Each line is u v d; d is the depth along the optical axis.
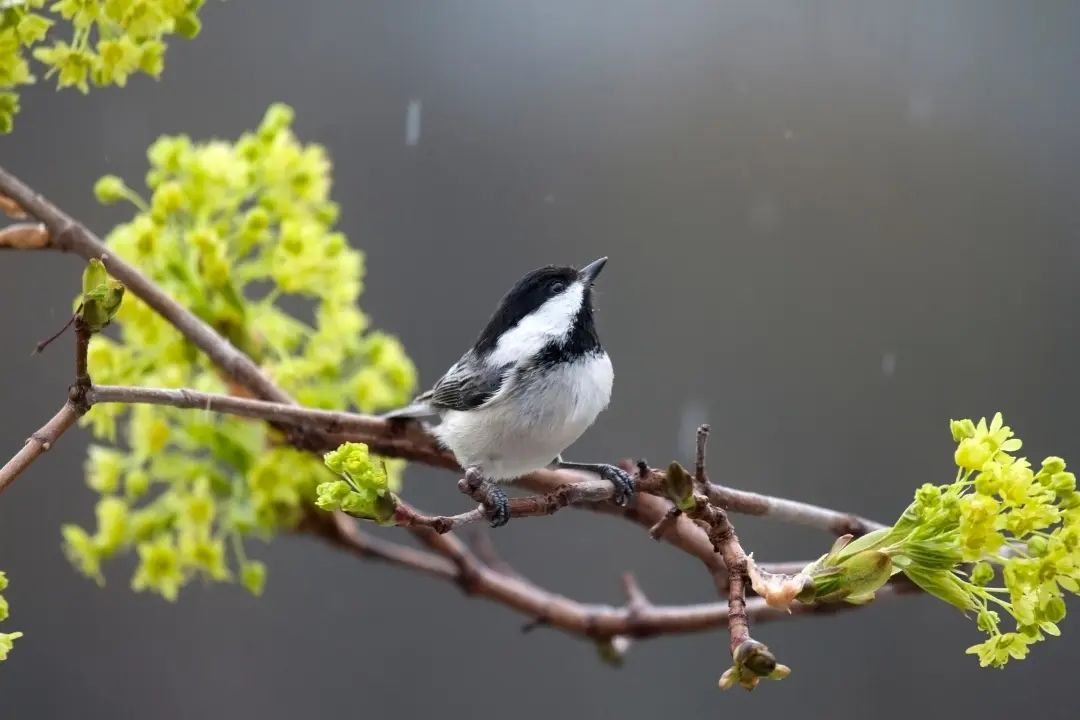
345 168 13.04
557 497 5.19
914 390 13.01
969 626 11.84
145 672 11.56
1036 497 4.36
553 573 12.02
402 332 12.66
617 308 13.09
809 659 11.89
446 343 12.67
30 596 11.55
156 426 7.24
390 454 6.77
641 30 14.12
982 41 14.15
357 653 11.90
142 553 7.25
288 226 7.43
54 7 5.54
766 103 13.91
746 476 12.66
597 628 6.89
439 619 12.12
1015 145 13.86
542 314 7.19
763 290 13.34
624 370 12.91
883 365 13.04
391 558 7.33
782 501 5.96
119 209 12.61
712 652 12.00
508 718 11.79
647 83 13.85
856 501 12.52
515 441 7.04
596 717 11.78
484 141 13.36
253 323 7.64
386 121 13.26
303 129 13.08
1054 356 12.98
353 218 12.89
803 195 13.63
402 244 12.92
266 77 13.21
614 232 13.18
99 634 11.62
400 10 13.73
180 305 6.72
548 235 13.21
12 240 6.38
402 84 13.41
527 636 12.07
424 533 7.19
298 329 7.80
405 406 7.84
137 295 6.62
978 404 12.78
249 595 11.95
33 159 12.52
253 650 11.77
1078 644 11.55
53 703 11.30
